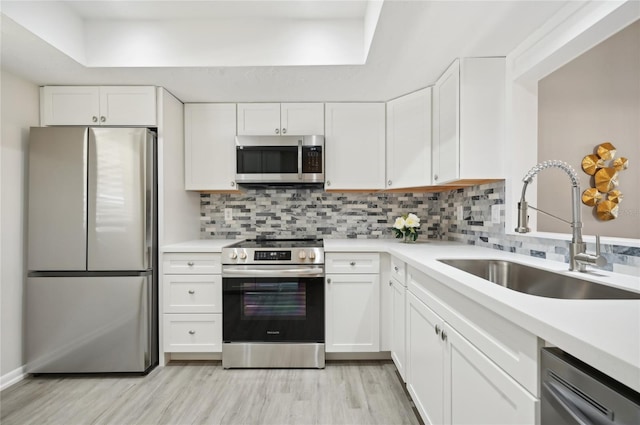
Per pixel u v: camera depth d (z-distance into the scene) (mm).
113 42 2068
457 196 2605
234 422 1722
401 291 2021
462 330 1155
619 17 1240
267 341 2354
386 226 3002
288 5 1930
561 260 1537
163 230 2395
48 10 1790
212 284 2379
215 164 2725
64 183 2207
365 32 1996
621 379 507
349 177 2719
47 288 2211
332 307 2373
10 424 1708
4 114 2139
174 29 2076
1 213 2119
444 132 2160
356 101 2717
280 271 2346
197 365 2402
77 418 1757
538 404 747
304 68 2096
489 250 2033
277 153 2646
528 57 1723
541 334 701
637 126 1617
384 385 2092
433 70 2133
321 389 2049
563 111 1832
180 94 2537
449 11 1488
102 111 2373
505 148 1945
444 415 1330
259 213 3018
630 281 1131
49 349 2213
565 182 1843
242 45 2062
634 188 1607
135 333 2219
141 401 1922
